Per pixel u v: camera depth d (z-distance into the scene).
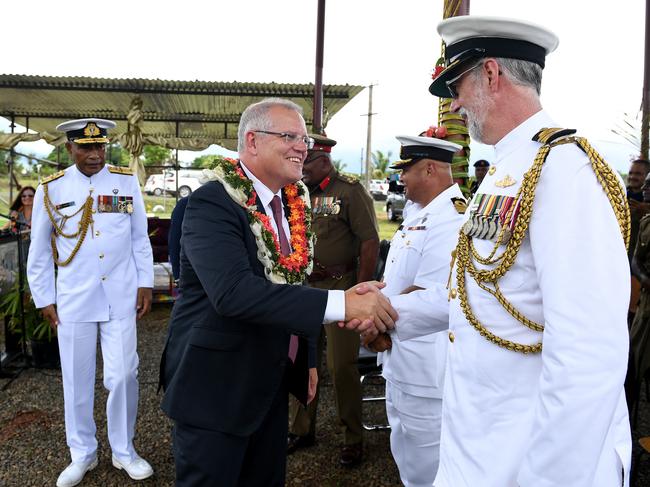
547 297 1.09
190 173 17.47
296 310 1.52
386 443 3.15
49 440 3.19
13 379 4.15
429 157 2.25
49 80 8.48
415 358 2.13
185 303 1.70
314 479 2.76
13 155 10.30
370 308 1.71
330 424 3.41
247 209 1.63
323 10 7.32
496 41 1.26
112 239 2.75
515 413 1.21
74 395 2.72
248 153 1.72
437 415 2.14
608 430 1.09
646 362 3.03
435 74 2.77
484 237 1.25
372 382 4.14
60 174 2.79
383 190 27.83
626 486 1.20
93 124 2.73
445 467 1.35
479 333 1.27
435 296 1.85
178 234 2.48
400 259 2.26
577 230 1.07
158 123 12.20
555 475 1.04
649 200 4.23
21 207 6.70
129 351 2.77
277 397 1.84
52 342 4.40
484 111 1.30
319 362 3.45
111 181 2.81
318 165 3.06
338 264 3.13
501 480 1.20
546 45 1.28
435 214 2.18
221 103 9.95
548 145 1.17
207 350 1.62
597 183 1.10
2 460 2.96
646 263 3.15
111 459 2.94
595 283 1.04
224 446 1.62
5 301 4.41
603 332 1.03
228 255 1.52
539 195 1.15
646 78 5.65
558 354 1.05
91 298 2.70
